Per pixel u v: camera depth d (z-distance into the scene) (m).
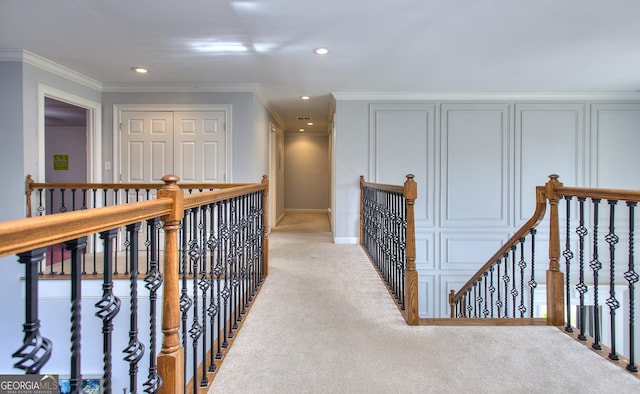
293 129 8.38
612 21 2.66
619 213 4.85
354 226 4.94
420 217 4.96
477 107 4.91
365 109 4.90
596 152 4.91
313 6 2.42
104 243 0.89
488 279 4.77
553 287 2.13
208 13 2.51
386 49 3.21
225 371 1.63
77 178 7.01
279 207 7.49
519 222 4.93
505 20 2.63
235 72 3.89
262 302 2.54
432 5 2.40
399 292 2.50
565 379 1.54
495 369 1.63
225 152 4.45
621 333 4.71
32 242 0.63
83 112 5.80
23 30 2.79
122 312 3.11
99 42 3.03
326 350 1.83
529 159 4.92
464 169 4.93
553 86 4.51
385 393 1.46
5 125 3.31
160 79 4.16
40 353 0.68
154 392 1.13
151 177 4.47
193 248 1.47
